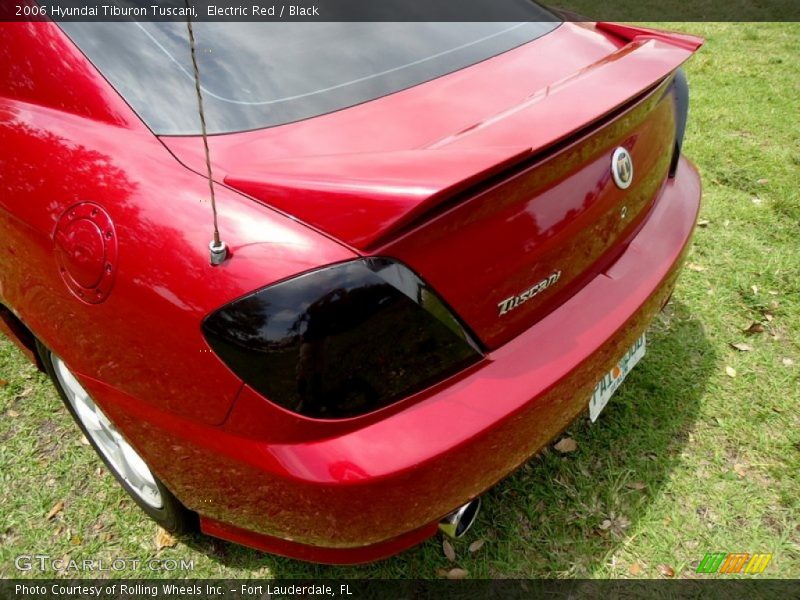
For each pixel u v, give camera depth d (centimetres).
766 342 250
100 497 194
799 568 174
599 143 142
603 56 183
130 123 140
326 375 113
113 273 126
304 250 112
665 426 215
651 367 237
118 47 148
